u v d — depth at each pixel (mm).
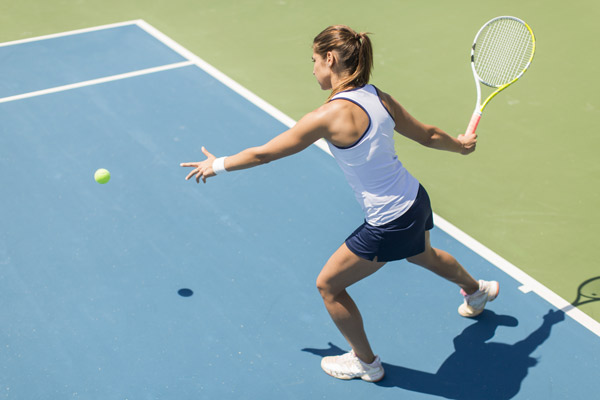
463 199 5270
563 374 3783
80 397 3576
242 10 8695
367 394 3660
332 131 3041
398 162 3238
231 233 4793
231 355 3854
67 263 4477
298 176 5422
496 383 3732
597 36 8008
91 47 7605
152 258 4543
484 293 4035
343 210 5051
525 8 8727
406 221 3199
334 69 3152
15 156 5590
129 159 5594
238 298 4246
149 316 4090
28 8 8602
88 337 3932
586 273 4523
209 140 5910
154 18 8430
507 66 5266
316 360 3846
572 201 5262
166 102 6504
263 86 6938
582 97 6762
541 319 4148
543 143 6020
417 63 7465
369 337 4000
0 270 4395
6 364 3740
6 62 7207
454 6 8820
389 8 8781
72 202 5062
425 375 3777
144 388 3639
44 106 6367
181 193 5195
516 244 4781
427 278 4434
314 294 4293
